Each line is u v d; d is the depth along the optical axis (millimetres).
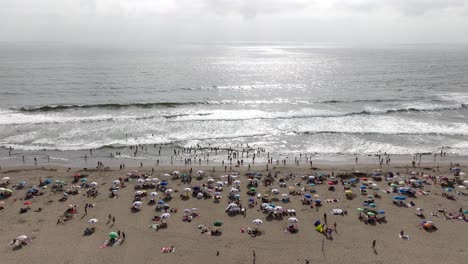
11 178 45781
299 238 33938
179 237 33906
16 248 31766
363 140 61500
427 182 46188
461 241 33750
